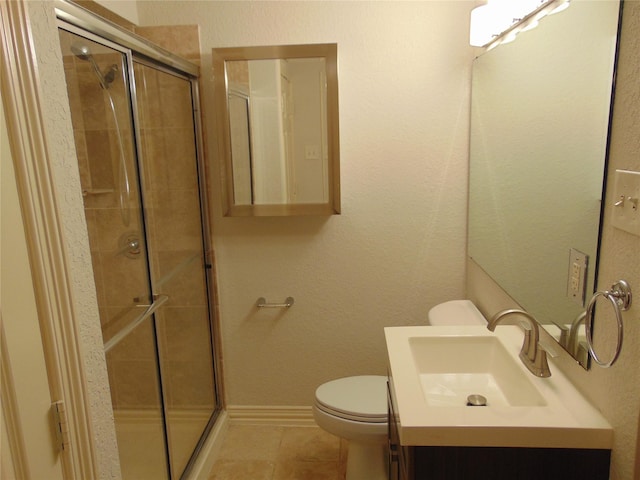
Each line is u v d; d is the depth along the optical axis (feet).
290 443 7.81
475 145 6.82
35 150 2.90
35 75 2.92
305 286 7.80
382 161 7.29
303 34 7.03
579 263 3.86
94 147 5.25
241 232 7.68
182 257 7.18
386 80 7.05
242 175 7.25
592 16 3.62
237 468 7.23
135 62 5.72
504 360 4.78
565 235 4.12
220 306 7.97
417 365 5.06
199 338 7.73
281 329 7.99
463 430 3.55
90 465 3.43
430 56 6.93
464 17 6.79
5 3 2.71
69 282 3.20
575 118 3.91
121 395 5.47
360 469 6.27
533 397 4.03
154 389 6.13
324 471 7.13
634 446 3.14
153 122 6.24
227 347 8.12
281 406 8.25
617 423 3.35
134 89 5.56
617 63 3.26
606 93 3.40
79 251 3.46
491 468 3.61
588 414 3.61
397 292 7.70
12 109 2.74
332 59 6.80
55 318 3.06
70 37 4.42
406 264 7.60
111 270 5.50
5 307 2.69
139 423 5.85
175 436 6.67
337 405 6.07
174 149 6.88
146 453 5.95
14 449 2.79
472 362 5.14
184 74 6.93
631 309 3.13
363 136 7.23
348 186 7.40
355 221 7.51
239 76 7.00
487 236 6.39
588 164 3.69
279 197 7.28
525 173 5.05
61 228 3.13
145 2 7.12
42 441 2.99
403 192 7.36
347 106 7.17
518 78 5.22
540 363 4.17
